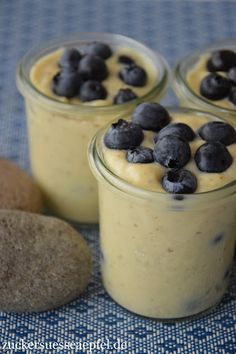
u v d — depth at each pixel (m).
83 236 0.53
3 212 0.48
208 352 0.45
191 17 0.71
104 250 0.48
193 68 0.54
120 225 0.45
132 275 0.46
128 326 0.47
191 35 0.69
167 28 0.70
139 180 0.43
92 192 0.53
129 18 0.71
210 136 0.44
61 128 0.51
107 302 0.48
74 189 0.53
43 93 0.50
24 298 0.46
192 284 0.46
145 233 0.44
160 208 0.42
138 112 0.45
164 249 0.45
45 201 0.55
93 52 0.53
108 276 0.48
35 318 0.47
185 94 0.51
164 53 0.67
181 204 0.42
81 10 0.72
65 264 0.47
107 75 0.52
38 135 0.52
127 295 0.47
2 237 0.46
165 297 0.46
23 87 0.51
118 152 0.44
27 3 0.72
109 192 0.44
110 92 0.51
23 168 0.57
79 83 0.50
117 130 0.44
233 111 0.49
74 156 0.51
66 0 0.73
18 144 0.59
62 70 0.52
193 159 0.44
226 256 0.47
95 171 0.45
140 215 0.44
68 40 0.55
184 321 0.47
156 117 0.45
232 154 0.44
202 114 0.47
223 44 0.56
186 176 0.42
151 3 0.73
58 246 0.47
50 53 0.54
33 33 0.69
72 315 0.47
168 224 0.44
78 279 0.47
